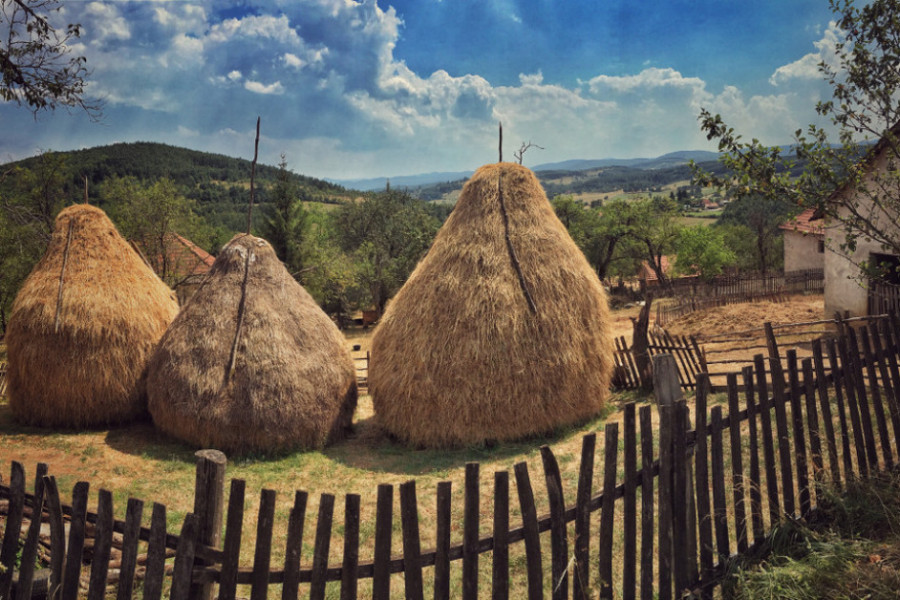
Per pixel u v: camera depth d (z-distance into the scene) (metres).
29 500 3.84
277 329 11.70
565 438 10.55
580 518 3.70
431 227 45.59
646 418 3.84
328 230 54.56
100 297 13.12
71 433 12.62
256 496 8.84
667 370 3.93
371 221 51.00
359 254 46.94
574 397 10.98
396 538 6.86
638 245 50.31
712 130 6.14
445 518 3.38
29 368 12.83
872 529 4.59
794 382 4.77
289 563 3.27
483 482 8.63
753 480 4.43
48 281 13.24
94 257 13.66
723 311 23.03
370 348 12.54
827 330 16.06
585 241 50.03
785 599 3.88
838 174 5.99
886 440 5.43
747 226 53.25
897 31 5.60
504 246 11.52
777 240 51.06
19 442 11.95
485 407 10.54
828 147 5.87
